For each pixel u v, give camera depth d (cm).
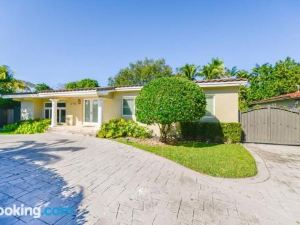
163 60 3819
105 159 708
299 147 1097
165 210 387
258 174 630
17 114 2152
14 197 386
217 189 506
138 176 562
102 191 449
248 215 387
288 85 2489
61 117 1817
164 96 933
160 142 1120
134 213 368
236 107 1175
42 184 453
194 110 934
